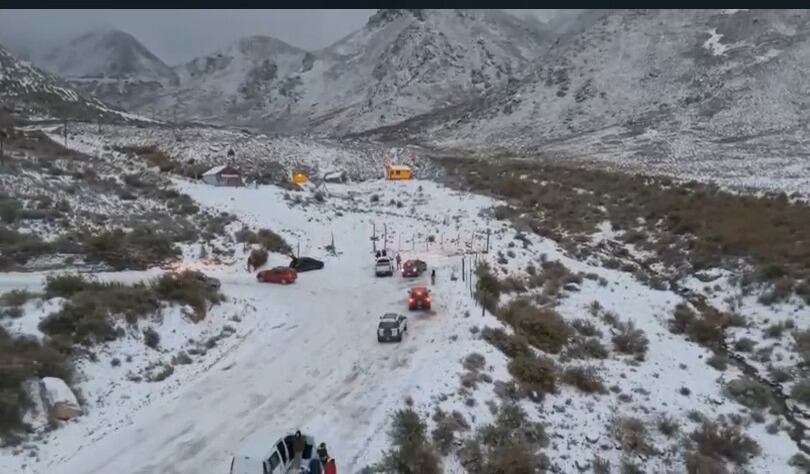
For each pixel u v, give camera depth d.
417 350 30.73
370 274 47.00
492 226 61.84
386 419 23.98
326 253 52.84
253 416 24.42
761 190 67.62
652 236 55.03
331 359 30.02
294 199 69.75
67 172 61.28
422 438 22.58
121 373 26.61
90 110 153.25
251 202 65.56
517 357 29.52
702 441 24.98
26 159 63.53
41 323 27.31
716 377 30.58
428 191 81.44
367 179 94.38
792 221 51.16
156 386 26.53
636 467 23.47
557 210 68.19
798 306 36.53
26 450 21.09
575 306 38.81
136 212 54.69
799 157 93.75
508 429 24.08
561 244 55.59
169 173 77.81
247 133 117.00
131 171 74.38
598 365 31.08
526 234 58.25
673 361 32.16
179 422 23.84
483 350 30.22
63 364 24.84
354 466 21.25
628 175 83.88
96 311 28.69
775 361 32.16
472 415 24.89
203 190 68.25
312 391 26.66
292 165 95.25
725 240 48.16
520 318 34.91
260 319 35.56
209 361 29.50
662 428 25.88
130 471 20.61
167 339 30.12
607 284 43.47
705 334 35.38
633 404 27.88
